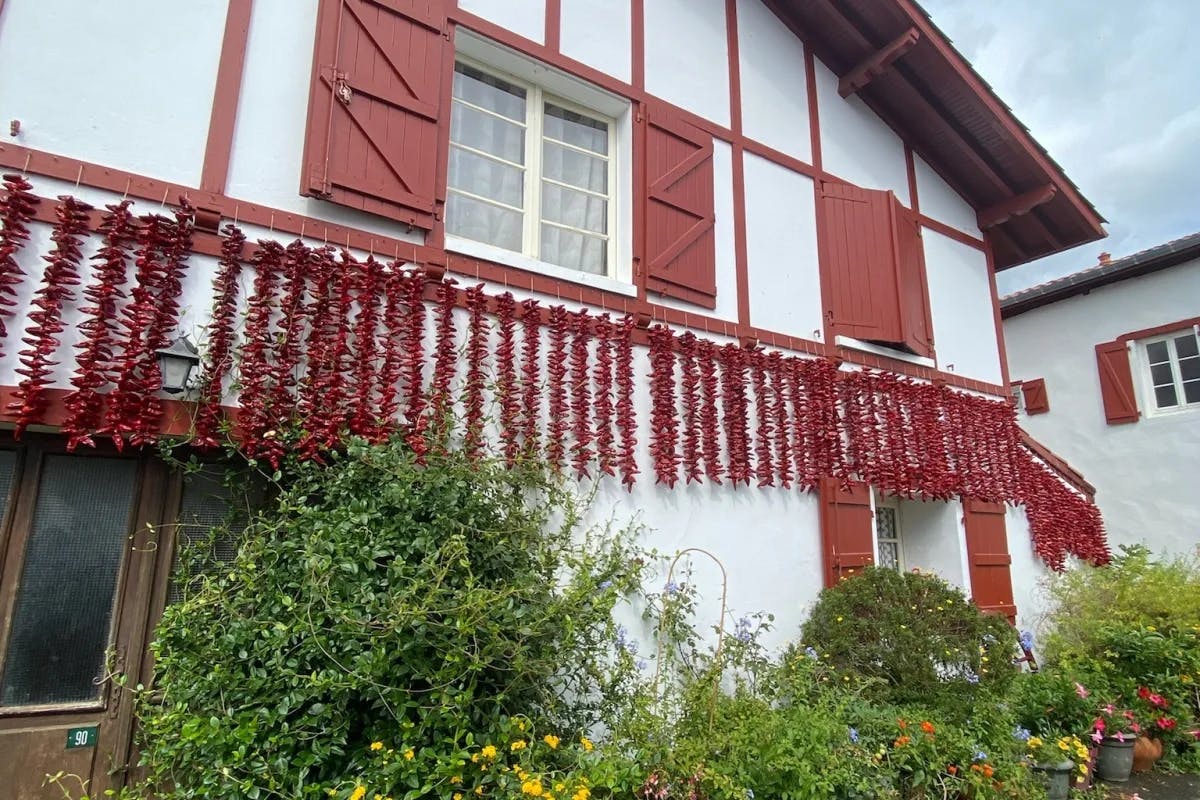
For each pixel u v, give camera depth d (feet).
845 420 18.30
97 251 9.85
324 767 9.00
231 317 10.49
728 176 17.99
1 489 9.59
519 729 9.70
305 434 10.43
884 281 20.18
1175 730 16.17
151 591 10.11
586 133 16.72
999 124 21.65
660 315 15.84
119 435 9.30
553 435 13.28
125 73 10.67
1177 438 27.35
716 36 18.63
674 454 14.98
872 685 13.66
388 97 12.64
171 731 8.57
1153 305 28.76
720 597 15.19
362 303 11.44
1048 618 21.15
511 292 13.73
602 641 12.00
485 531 10.55
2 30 9.90
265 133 11.68
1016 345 33.81
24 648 9.41
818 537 17.13
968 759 11.75
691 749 10.09
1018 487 22.33
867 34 20.40
